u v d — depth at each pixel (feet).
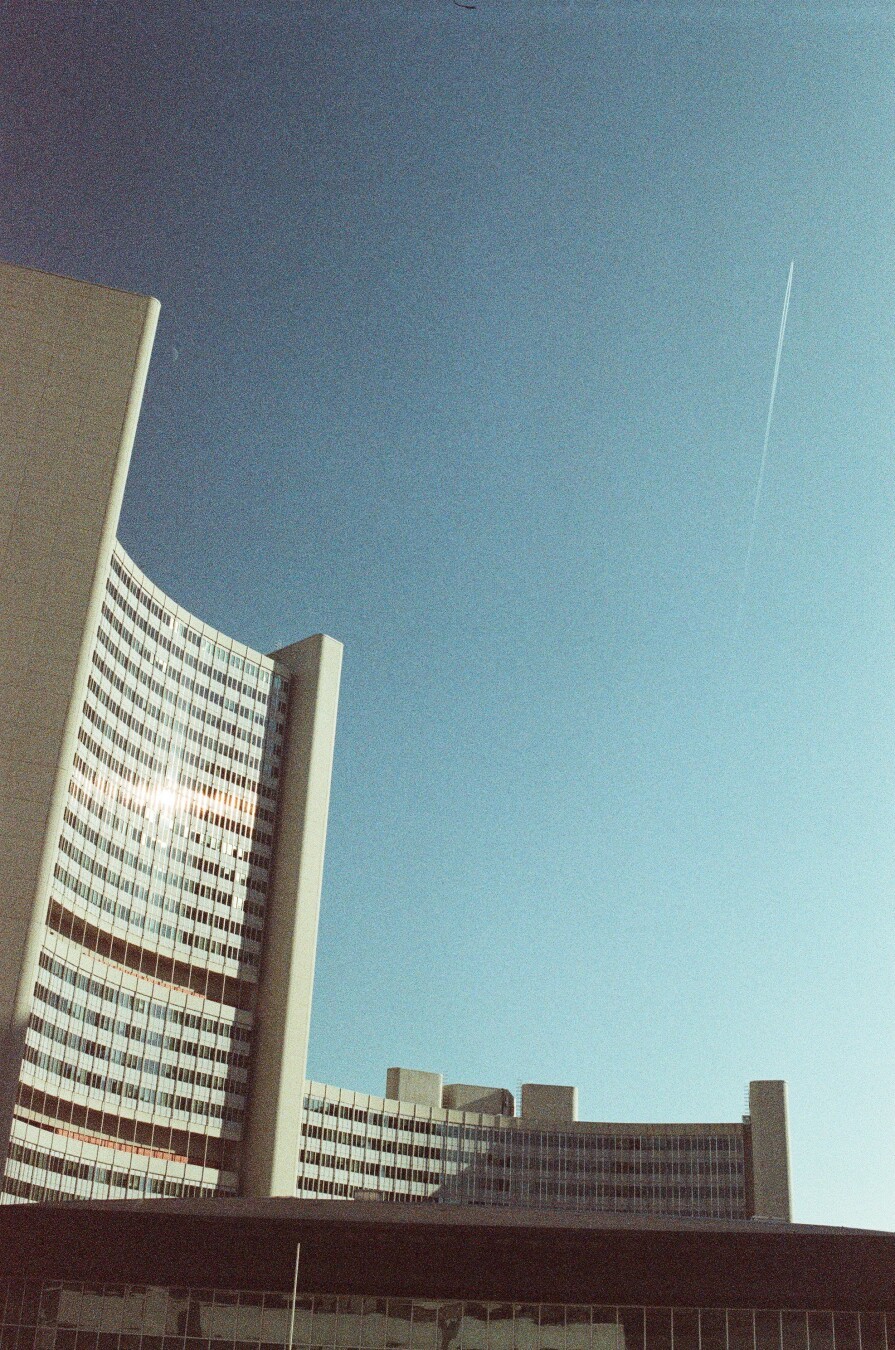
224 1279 237.86
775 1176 611.88
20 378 455.22
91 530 444.96
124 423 462.19
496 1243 233.35
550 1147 645.51
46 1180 453.17
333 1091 602.85
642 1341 226.38
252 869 581.53
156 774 540.93
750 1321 225.97
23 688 420.36
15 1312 242.99
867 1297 225.56
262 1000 566.36
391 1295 232.73
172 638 562.66
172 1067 521.65
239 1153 540.93
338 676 634.02
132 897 517.96
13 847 403.54
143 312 480.64
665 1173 635.25
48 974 463.42
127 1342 236.84
